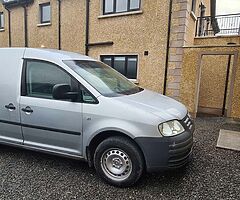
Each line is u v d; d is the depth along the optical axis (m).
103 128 3.10
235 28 11.18
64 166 3.74
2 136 3.98
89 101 3.25
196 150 4.52
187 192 3.03
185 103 7.99
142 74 8.84
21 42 12.84
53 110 3.41
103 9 9.75
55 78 3.50
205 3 12.55
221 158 4.14
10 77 3.79
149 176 3.44
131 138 3.05
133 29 8.87
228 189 3.10
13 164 3.79
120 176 3.16
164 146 2.92
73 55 4.00
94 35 9.93
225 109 8.53
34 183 3.19
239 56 7.04
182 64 7.96
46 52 3.72
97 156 3.25
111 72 4.21
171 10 7.99
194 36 9.98
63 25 10.81
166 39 8.19
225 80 8.59
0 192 2.95
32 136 3.68
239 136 5.50
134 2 8.98
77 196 2.90
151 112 3.04
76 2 10.22
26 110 3.61
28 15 12.22
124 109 3.07
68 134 3.38
